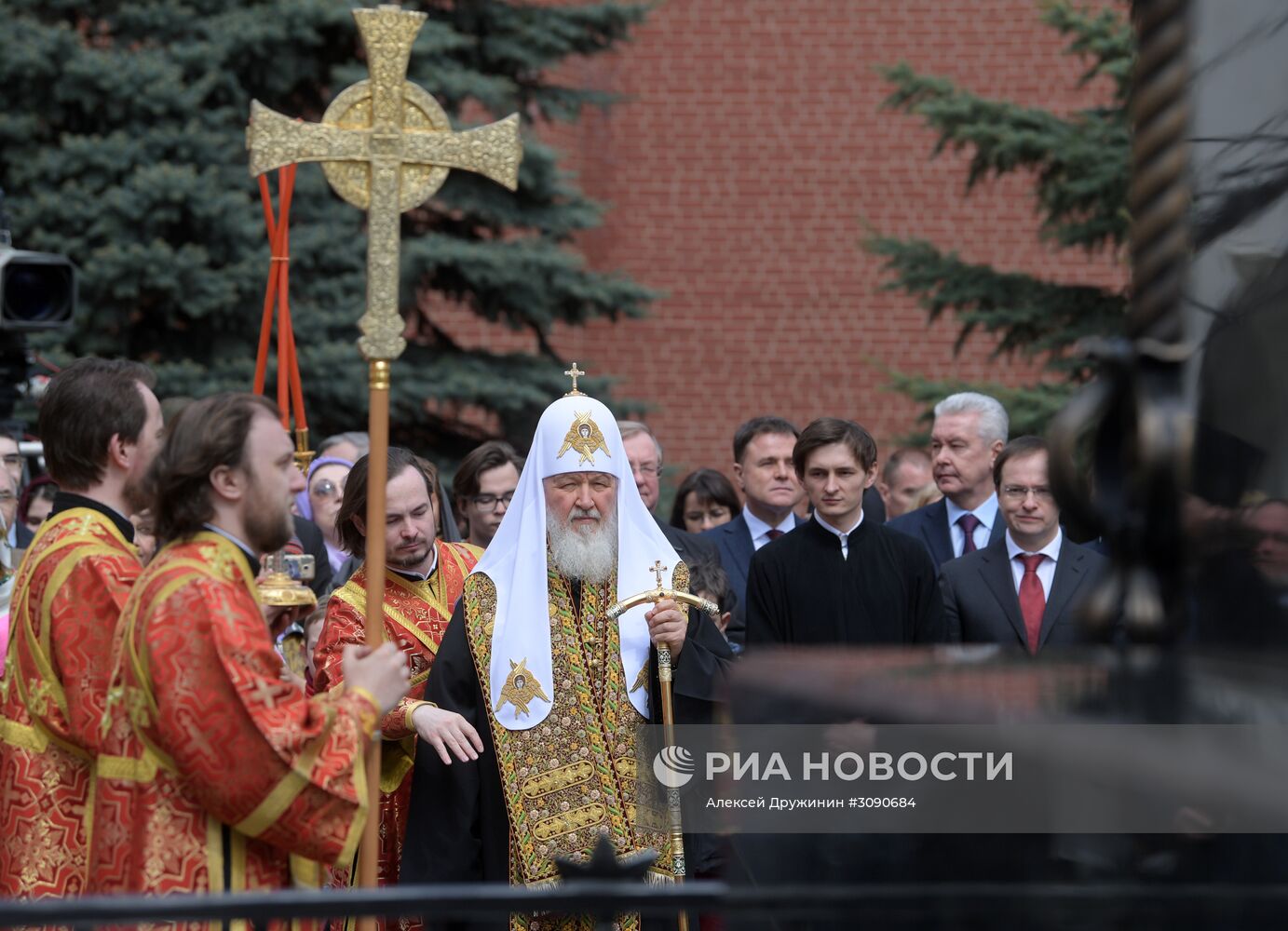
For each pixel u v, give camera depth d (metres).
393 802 12.41
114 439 10.08
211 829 8.53
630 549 12.41
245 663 8.37
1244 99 4.50
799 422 46.12
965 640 15.56
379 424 9.41
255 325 33.50
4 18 32.62
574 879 6.08
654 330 46.38
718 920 11.91
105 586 9.74
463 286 36.50
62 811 9.81
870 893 4.66
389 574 12.97
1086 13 34.47
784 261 46.22
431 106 9.66
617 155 46.41
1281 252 4.46
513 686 11.80
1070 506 4.72
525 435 37.00
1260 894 4.17
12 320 19.97
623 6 37.59
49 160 32.06
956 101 35.16
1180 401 4.56
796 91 46.09
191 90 32.88
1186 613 4.61
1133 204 4.61
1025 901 4.45
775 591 14.68
